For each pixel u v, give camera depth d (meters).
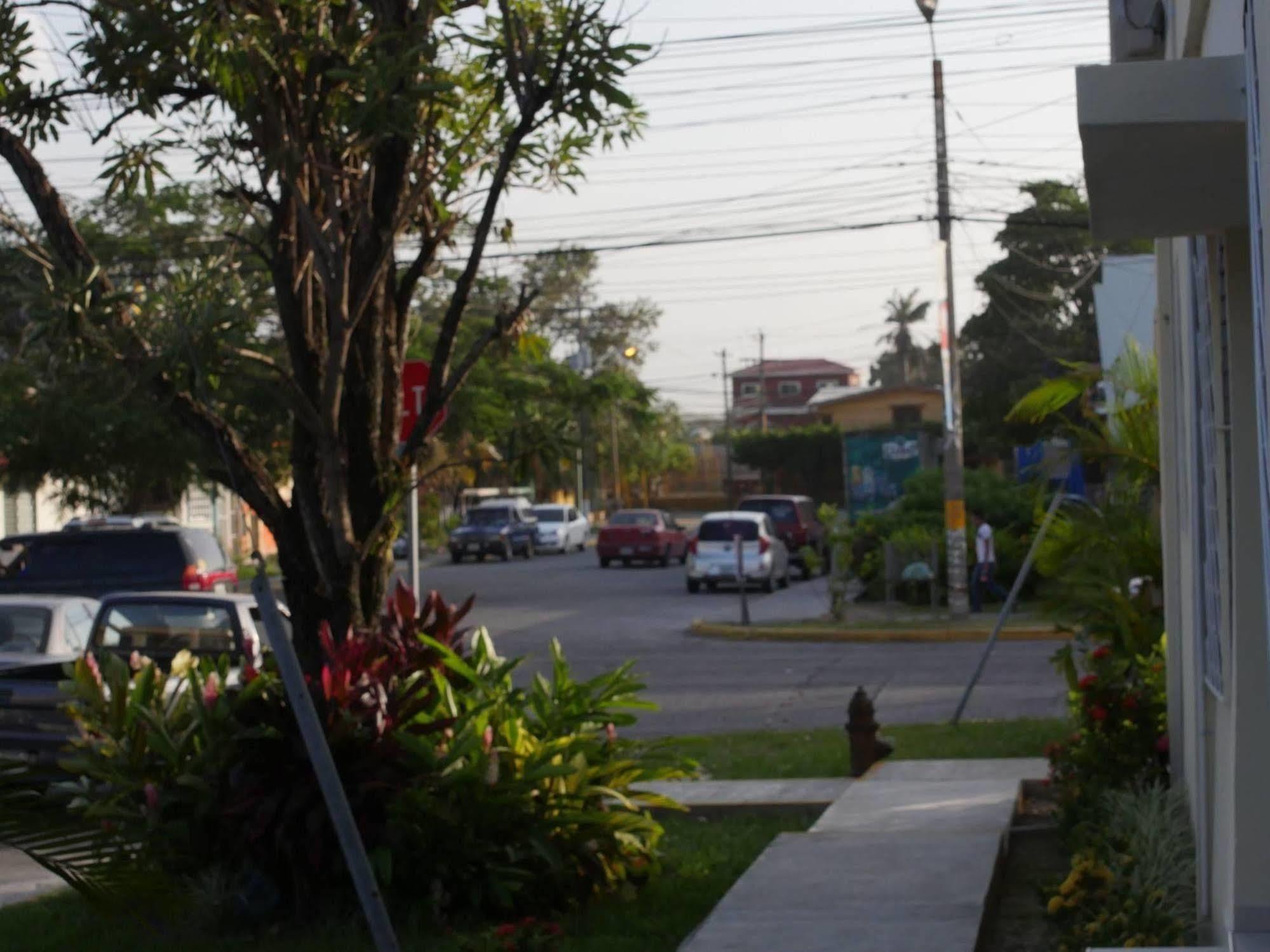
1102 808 8.12
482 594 34.03
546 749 7.56
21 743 10.55
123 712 7.58
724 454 101.06
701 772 11.56
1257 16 3.64
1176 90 4.25
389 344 8.10
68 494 29.77
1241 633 5.10
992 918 7.26
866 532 31.34
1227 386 5.54
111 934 7.41
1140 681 9.58
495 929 6.67
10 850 10.40
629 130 8.74
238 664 12.50
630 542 43.62
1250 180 3.85
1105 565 10.58
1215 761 6.15
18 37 7.52
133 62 7.35
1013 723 13.48
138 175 7.89
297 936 7.21
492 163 8.59
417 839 7.30
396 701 7.37
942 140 24.52
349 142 7.40
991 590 26.73
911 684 17.58
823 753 12.32
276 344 15.77
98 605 14.12
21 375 21.95
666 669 20.06
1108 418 11.80
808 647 22.55
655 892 7.97
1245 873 5.06
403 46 7.59
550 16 8.09
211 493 33.09
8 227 7.46
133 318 7.14
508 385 34.56
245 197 7.75
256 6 7.43
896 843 8.35
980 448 50.75
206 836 7.44
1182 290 7.42
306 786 7.20
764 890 7.45
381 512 7.90
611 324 82.25
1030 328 48.03
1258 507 5.07
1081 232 40.16
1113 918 6.18
